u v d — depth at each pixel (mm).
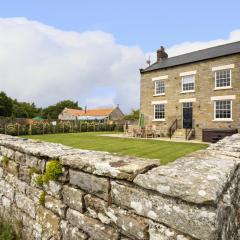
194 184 1491
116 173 1975
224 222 1532
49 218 2775
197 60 21062
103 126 36312
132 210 1867
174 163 2102
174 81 22953
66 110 77188
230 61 19078
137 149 13094
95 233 2170
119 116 71812
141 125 25297
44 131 27984
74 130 32250
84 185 2336
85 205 2318
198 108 21078
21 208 3373
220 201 1506
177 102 22656
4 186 3887
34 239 3037
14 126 25672
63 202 2594
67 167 2557
